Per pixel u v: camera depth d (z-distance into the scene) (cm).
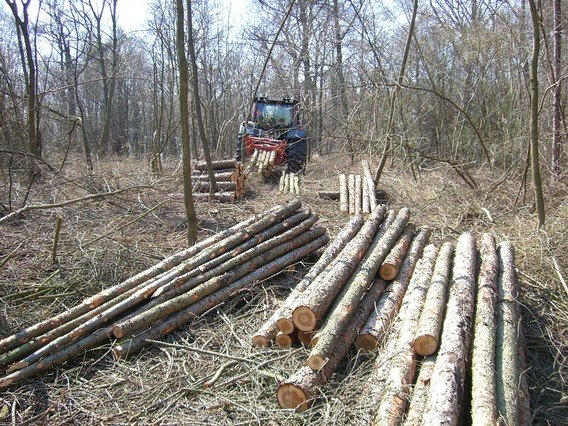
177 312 418
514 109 1112
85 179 827
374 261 438
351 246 463
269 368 349
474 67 1317
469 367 301
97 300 407
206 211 779
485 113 1259
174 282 427
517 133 1027
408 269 455
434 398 257
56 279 480
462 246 461
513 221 664
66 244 565
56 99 2161
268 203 886
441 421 238
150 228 665
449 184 863
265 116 1265
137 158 1981
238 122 2286
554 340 387
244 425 295
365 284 402
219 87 2514
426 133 1388
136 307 416
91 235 605
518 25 1170
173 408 313
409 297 392
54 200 716
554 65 768
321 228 582
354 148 1331
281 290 492
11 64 1531
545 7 999
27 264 509
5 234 591
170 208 773
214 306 441
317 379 312
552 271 479
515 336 328
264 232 525
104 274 495
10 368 342
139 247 574
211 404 315
